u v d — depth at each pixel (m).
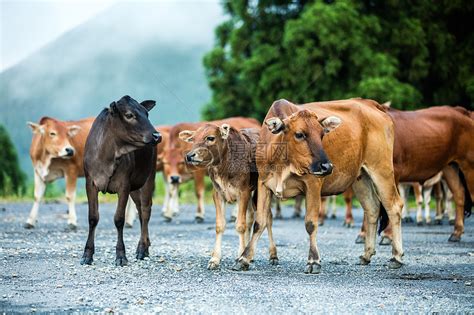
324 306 8.96
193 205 29.94
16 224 19.39
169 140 21.55
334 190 12.12
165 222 21.27
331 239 16.55
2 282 10.36
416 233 18.12
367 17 32.69
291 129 11.12
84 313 8.53
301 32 31.86
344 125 11.98
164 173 23.31
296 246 15.09
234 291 9.84
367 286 10.34
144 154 12.79
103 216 23.09
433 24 34.34
